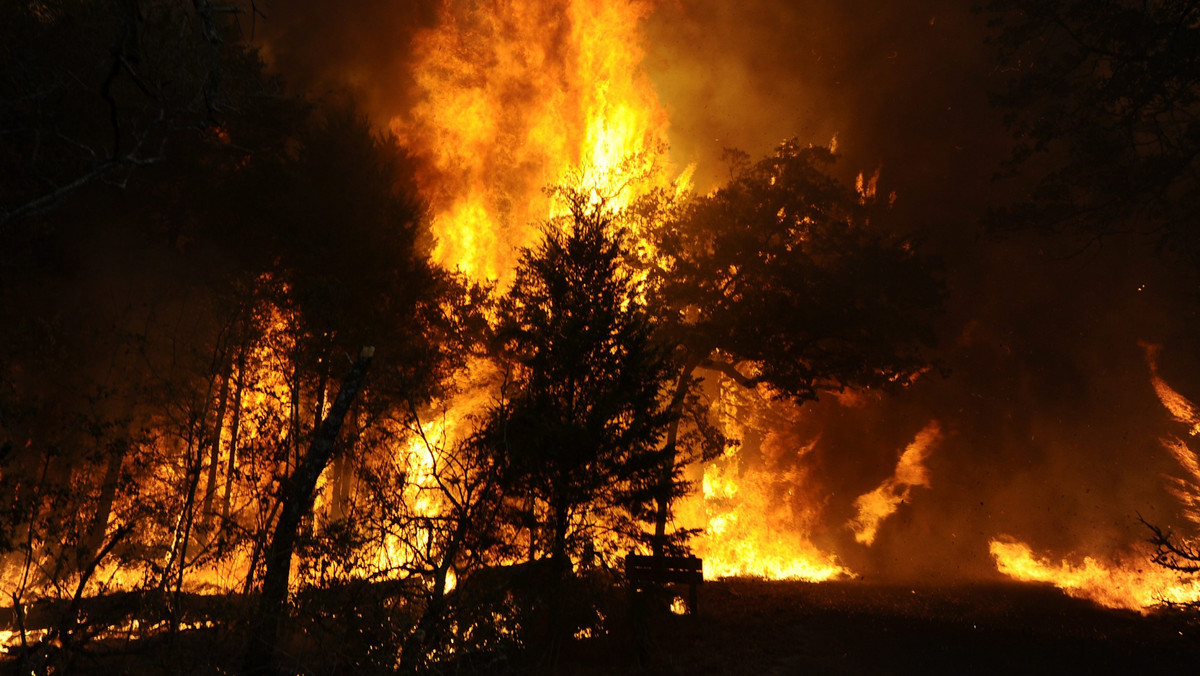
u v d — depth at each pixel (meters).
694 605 15.84
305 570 9.77
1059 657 13.84
